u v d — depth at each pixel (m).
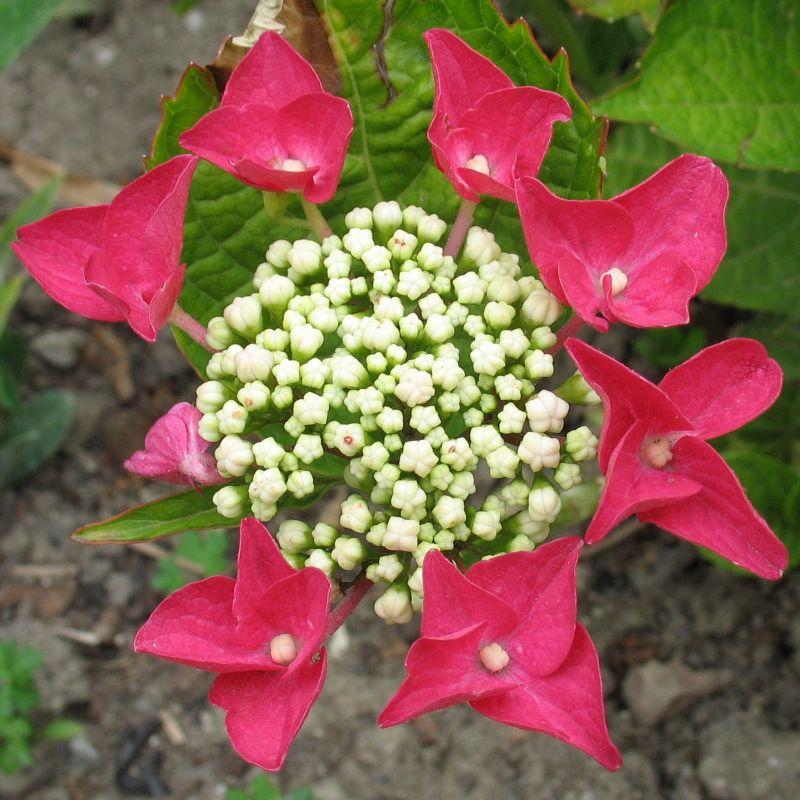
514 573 0.14
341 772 0.25
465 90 0.16
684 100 0.20
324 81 0.18
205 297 0.18
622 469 0.14
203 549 0.24
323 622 0.13
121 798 0.25
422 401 0.16
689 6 0.19
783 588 0.25
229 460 0.16
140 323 0.15
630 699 0.25
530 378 0.16
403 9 0.17
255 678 0.14
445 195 0.19
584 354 0.14
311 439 0.16
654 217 0.15
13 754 0.24
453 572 0.14
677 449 0.14
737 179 0.24
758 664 0.25
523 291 0.17
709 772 0.24
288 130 0.16
